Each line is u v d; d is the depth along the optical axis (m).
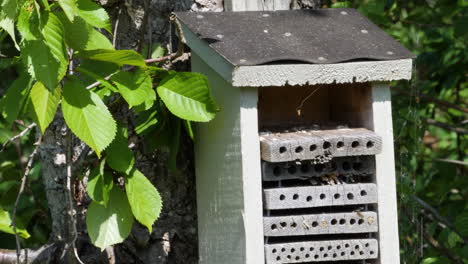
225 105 3.40
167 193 3.85
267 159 3.23
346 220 3.37
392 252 3.41
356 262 3.53
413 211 4.96
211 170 3.59
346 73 3.29
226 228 3.47
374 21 5.15
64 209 4.02
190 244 3.87
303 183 3.39
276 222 3.30
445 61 5.58
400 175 4.89
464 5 5.64
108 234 3.42
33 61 2.96
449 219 5.49
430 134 6.96
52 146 4.04
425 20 5.81
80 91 3.10
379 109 3.39
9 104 3.20
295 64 3.24
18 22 2.98
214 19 3.56
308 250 3.35
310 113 3.81
